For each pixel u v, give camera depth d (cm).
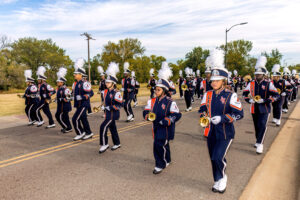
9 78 3272
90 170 427
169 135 396
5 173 418
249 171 414
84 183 376
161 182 377
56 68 5331
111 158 489
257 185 362
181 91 1880
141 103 1540
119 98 504
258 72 508
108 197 332
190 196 332
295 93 1499
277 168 426
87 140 629
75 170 428
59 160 481
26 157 500
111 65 519
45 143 604
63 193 345
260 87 509
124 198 329
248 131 713
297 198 324
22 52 5066
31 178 396
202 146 569
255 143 570
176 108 387
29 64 5088
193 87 1548
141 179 388
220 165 322
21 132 724
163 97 393
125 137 658
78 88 605
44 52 5278
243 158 479
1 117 988
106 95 510
